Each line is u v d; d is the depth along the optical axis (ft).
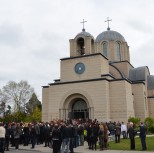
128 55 177.27
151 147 66.03
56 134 59.31
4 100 241.55
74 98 126.11
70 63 131.75
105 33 176.24
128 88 124.36
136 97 144.46
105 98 116.06
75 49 137.90
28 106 286.87
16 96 243.40
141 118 140.46
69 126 60.80
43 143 86.28
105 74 123.24
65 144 58.75
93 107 118.01
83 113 125.90
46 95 136.15
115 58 167.32
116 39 171.63
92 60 126.21
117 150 62.59
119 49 172.45
